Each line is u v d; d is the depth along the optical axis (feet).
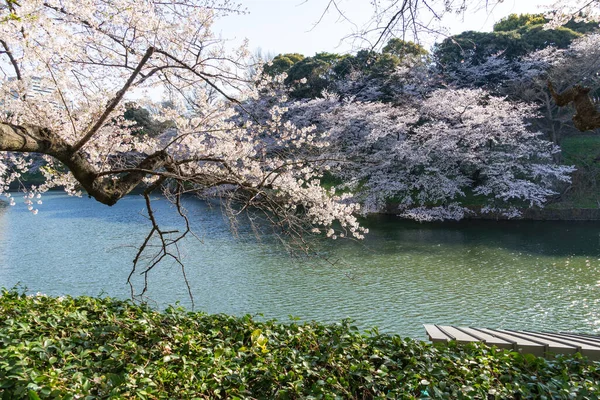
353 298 37.35
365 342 14.62
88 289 39.99
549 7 25.91
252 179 21.53
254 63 19.42
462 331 17.79
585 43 79.00
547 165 78.89
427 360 13.14
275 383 11.44
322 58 111.65
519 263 48.65
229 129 19.34
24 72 15.08
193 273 44.98
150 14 15.55
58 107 17.22
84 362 11.36
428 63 88.38
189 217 75.92
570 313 33.60
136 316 16.44
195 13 16.89
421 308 34.99
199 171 17.52
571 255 51.72
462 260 50.19
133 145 20.53
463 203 81.41
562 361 13.64
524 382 12.46
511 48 96.63
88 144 17.38
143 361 12.43
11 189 123.75
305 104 90.74
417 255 52.54
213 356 12.69
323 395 11.02
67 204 102.17
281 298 37.47
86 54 16.24
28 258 51.47
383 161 80.53
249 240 59.57
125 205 97.04
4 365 9.26
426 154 81.15
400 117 83.87
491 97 83.25
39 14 12.46
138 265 47.88
